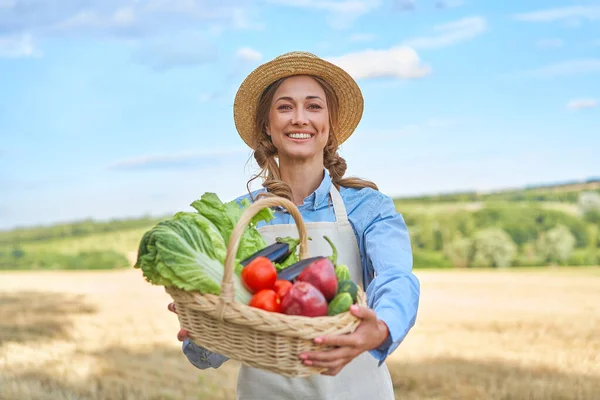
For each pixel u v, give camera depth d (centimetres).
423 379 865
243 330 232
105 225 4475
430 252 3497
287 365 230
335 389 299
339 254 309
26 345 1159
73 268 3959
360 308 232
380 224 307
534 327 1291
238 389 312
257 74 325
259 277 243
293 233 312
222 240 257
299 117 311
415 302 268
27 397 770
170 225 252
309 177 324
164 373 912
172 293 251
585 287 2028
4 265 3969
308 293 232
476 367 938
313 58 316
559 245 3391
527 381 827
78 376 900
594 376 869
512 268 3381
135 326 1392
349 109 344
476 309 1574
